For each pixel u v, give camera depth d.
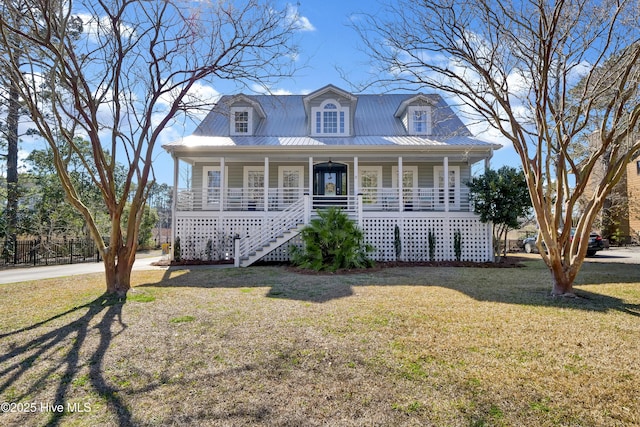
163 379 3.01
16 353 3.59
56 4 5.63
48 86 6.79
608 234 20.92
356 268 9.97
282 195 14.27
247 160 14.06
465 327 4.29
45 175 18.55
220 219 12.78
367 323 4.46
